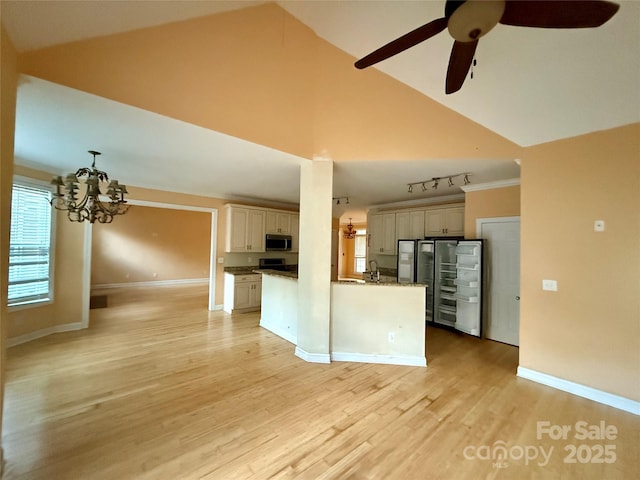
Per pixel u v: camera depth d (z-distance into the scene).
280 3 2.86
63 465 1.70
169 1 1.89
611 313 2.50
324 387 2.70
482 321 4.21
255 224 6.18
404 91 3.18
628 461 1.81
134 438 1.95
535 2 1.20
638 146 2.40
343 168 3.60
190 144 2.86
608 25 1.82
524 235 3.01
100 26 1.83
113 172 4.08
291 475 1.65
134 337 4.08
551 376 2.79
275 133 2.95
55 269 4.16
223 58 2.55
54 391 2.56
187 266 9.62
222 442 1.92
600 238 2.56
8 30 1.50
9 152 1.59
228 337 4.14
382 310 3.33
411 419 2.21
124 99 2.05
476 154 3.10
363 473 1.67
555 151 2.83
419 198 5.69
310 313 3.32
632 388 2.38
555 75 2.25
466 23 1.27
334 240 8.05
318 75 3.28
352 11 2.57
